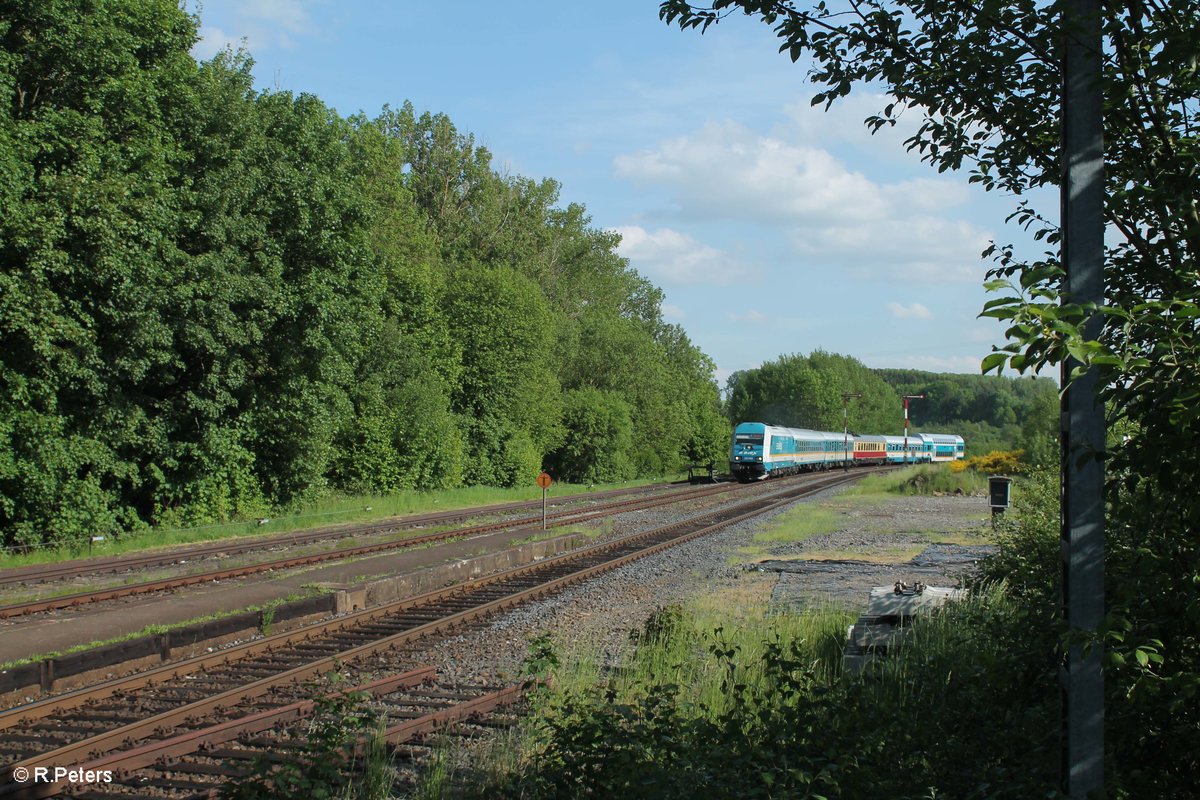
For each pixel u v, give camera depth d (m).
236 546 21.88
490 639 12.02
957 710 6.32
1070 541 3.66
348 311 30.27
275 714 8.12
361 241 31.20
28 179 20.72
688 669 9.16
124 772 6.86
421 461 39.88
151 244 23.52
